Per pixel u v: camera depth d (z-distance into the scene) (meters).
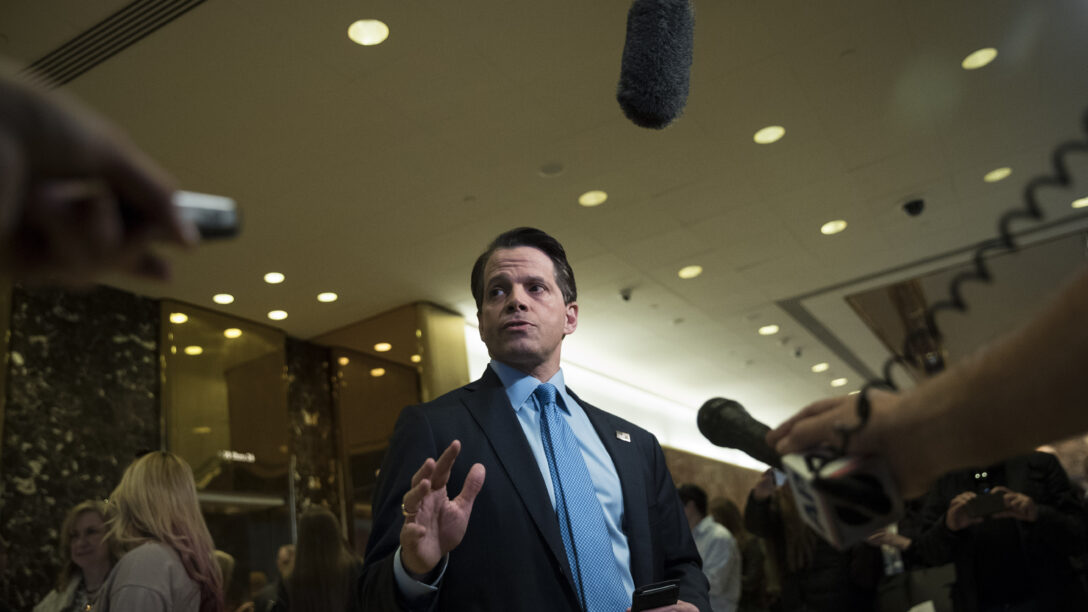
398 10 4.37
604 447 1.77
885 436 0.59
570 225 7.12
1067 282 0.50
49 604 3.08
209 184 5.76
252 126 5.20
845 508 0.60
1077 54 5.49
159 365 7.56
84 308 7.14
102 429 6.98
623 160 6.17
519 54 4.83
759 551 5.23
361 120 5.29
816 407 0.65
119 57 4.44
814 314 10.09
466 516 1.28
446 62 4.83
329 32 4.47
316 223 6.57
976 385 0.53
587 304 9.18
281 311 8.25
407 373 8.45
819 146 6.29
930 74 5.53
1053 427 0.52
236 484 7.76
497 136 5.66
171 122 5.05
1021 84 5.75
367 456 8.71
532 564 1.49
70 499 6.61
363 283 7.86
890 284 9.26
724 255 8.14
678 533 1.78
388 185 6.11
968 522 3.05
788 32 4.96
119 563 2.15
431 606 1.38
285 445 8.31
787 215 7.41
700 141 6.04
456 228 6.93
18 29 4.18
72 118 0.26
